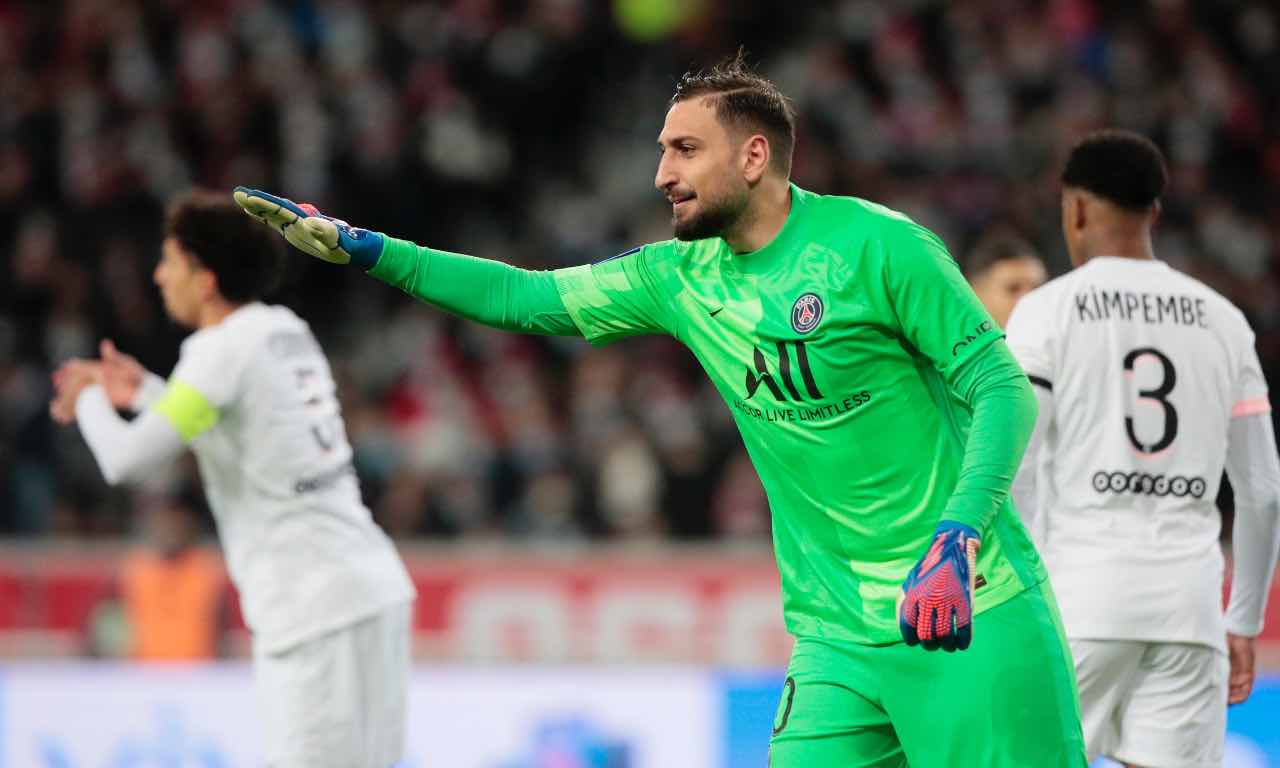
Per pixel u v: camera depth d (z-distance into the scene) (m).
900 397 14.36
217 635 34.47
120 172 55.00
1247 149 56.19
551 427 46.00
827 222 14.52
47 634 34.91
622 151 57.72
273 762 18.69
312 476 18.95
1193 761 16.89
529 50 58.41
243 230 19.23
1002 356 13.80
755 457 15.23
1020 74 56.88
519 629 34.38
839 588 14.83
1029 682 14.24
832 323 14.22
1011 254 21.27
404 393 48.84
